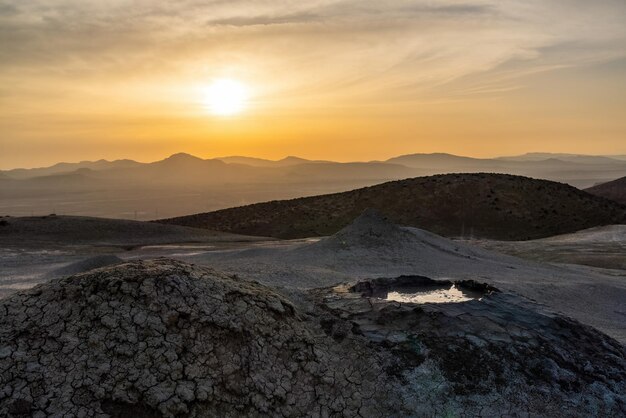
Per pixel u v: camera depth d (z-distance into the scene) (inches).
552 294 751.1
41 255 1180.5
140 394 248.7
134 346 268.8
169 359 266.8
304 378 290.8
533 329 359.9
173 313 288.5
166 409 245.0
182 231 1819.6
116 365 259.4
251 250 1149.7
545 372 316.8
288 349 304.2
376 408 283.6
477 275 851.4
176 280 309.9
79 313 281.7
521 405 292.2
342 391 289.7
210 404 255.1
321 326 343.6
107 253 1256.8
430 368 309.4
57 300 288.8
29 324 274.8
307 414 271.9
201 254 1172.5
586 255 1348.4
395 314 362.6
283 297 366.9
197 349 277.0
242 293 327.0
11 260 1084.5
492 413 285.4
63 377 250.8
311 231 2404.0
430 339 333.4
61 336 269.4
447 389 297.0
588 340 363.6
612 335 526.9
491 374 309.9
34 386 245.0
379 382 298.7
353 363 310.7
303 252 986.1
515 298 422.3
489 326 355.3
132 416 240.7
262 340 300.4
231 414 256.2
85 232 1632.6
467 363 315.6
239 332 295.0
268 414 263.9
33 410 235.1
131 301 289.6
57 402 239.9
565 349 342.6
